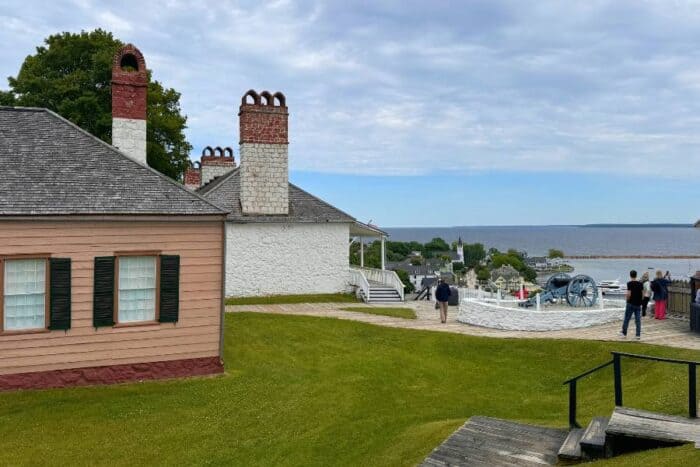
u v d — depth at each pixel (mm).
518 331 21422
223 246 16125
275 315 24531
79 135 16906
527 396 15000
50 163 15516
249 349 18750
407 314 26203
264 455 11180
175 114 42531
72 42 38281
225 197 31844
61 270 14297
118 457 10984
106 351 14844
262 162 30844
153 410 13375
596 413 12625
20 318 14062
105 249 14805
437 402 14359
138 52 19812
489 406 14102
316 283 32344
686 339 18234
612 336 19062
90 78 37469
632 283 18766
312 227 32188
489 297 28922
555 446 9766
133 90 19641
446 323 23562
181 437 11969
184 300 15727
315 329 21781
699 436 8414
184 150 43469
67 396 13859
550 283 25609
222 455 11172
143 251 15219
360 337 20828
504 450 9562
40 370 14164
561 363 17359
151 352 15336
